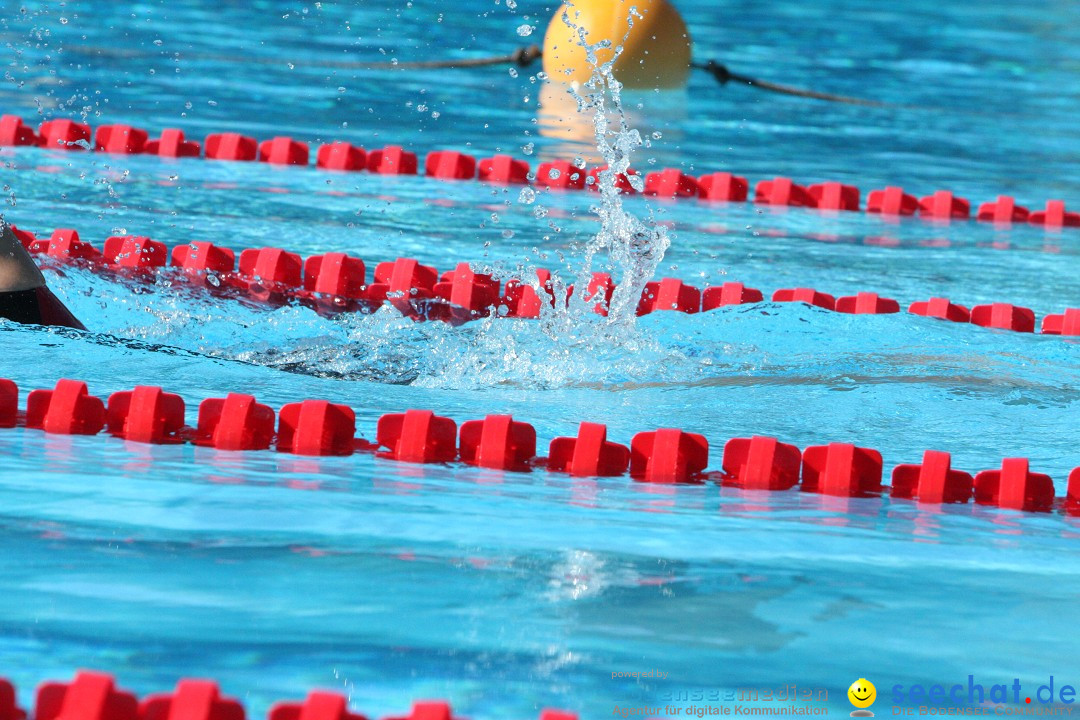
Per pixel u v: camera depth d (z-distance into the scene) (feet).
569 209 71.97
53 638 21.91
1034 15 172.04
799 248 66.69
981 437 39.17
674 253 63.87
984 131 101.81
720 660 22.35
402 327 49.55
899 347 48.88
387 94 102.32
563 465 35.81
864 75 124.67
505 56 118.62
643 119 98.37
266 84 103.86
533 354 46.70
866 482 35.24
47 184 70.08
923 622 24.57
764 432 38.88
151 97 94.99
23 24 124.16
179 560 25.88
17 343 42.16
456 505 31.04
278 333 47.96
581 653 22.36
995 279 61.46
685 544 28.86
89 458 32.99
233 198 70.28
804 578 26.89
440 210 70.33
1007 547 29.91
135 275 53.52
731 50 132.87
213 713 19.45
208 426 36.14
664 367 45.83
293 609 23.66
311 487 31.76
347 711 19.63
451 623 23.40
